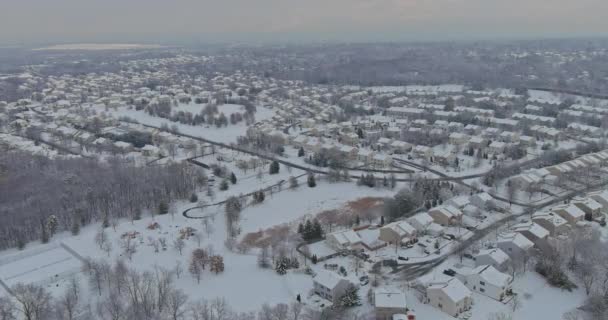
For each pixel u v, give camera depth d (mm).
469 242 173125
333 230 185000
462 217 191000
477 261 153125
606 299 127812
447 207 189875
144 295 128000
